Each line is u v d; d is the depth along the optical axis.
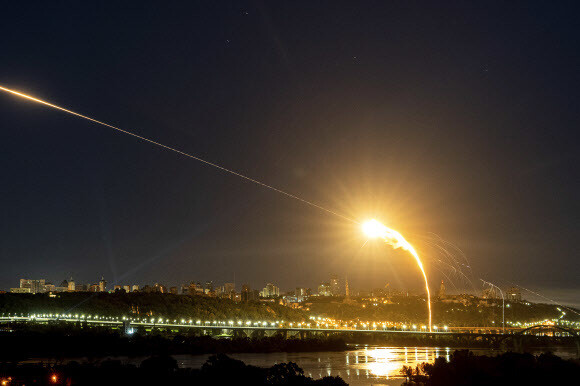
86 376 149.88
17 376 152.38
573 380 142.25
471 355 154.50
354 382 188.12
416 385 144.50
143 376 146.00
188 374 146.12
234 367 145.50
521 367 146.25
